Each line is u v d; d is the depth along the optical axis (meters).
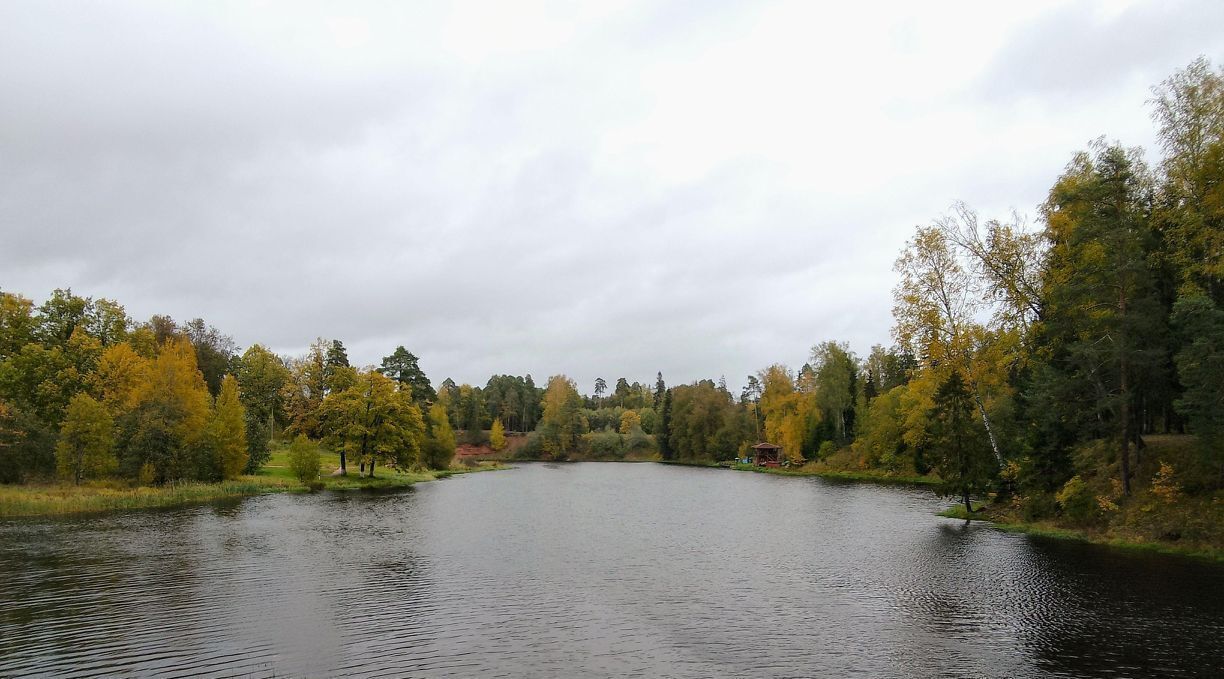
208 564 30.98
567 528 45.00
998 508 49.94
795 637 20.66
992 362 50.16
